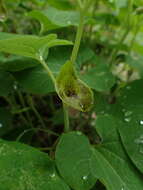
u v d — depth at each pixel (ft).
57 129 0.45
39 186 0.24
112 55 0.48
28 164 0.26
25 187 0.24
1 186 0.23
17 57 0.35
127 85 0.35
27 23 0.61
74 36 0.47
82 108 0.27
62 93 0.27
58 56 0.37
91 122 0.44
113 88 0.44
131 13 0.48
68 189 0.25
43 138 0.44
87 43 0.50
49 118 0.47
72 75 0.27
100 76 0.36
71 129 0.43
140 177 0.29
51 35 0.26
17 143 0.27
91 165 0.27
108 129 0.32
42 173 0.26
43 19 0.38
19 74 0.34
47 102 0.50
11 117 0.39
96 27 0.64
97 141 0.41
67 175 0.26
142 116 0.32
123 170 0.29
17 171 0.25
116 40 0.55
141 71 0.46
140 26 0.50
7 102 0.49
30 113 0.47
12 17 0.57
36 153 0.27
